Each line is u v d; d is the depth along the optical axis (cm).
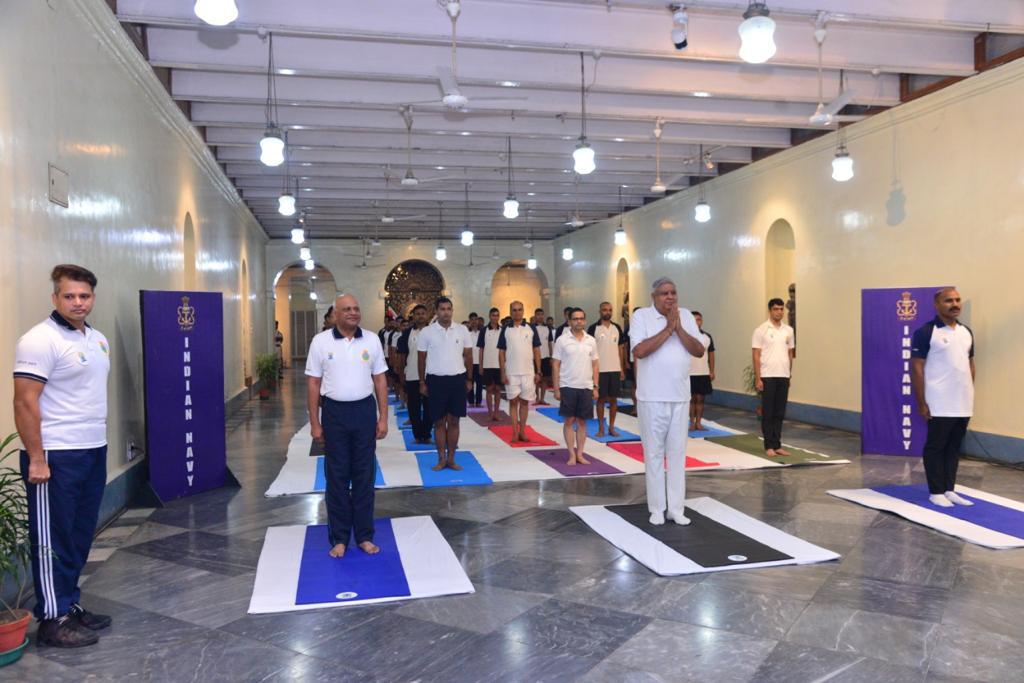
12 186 387
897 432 761
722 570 418
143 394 641
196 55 655
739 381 1167
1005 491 596
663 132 962
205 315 643
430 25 604
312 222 1727
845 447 812
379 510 562
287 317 2686
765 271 1086
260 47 669
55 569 334
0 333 371
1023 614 356
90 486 351
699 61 757
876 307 765
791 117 885
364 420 461
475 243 2106
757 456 755
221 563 446
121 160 594
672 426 510
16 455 384
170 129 773
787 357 761
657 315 511
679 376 507
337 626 349
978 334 721
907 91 790
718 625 346
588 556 449
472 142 1016
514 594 388
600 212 1622
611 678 296
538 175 1223
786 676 296
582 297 1891
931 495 559
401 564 434
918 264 792
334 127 869
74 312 333
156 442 598
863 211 874
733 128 983
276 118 855
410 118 805
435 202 1462
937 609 362
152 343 596
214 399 650
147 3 553
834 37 679
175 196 803
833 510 547
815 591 388
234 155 1041
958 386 540
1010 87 678
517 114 884
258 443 901
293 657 318
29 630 353
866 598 377
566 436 731
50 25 443
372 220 1688
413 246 2077
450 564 433
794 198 1009
